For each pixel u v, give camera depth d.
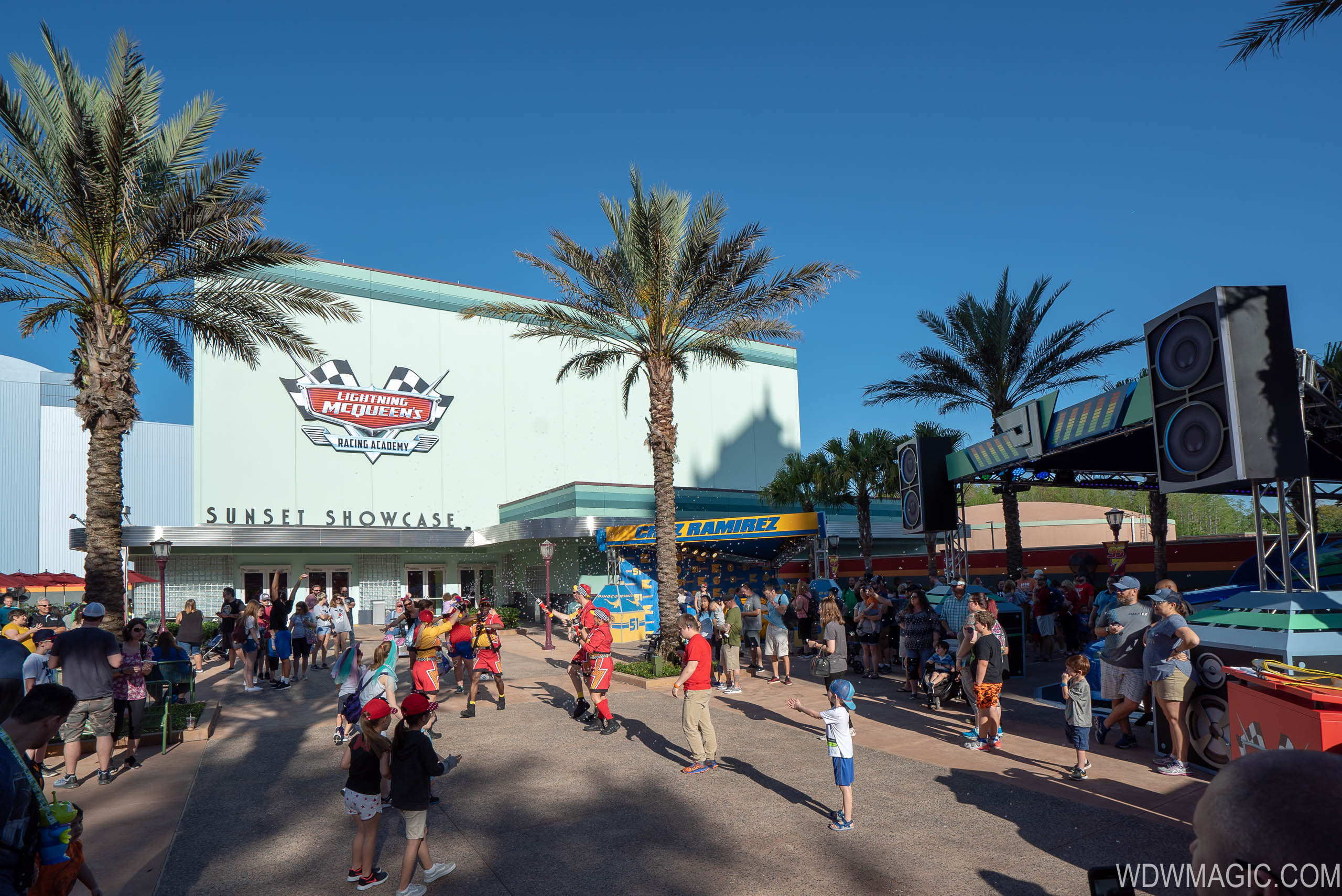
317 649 18.14
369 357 34.38
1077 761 7.67
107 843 6.56
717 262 16.00
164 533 27.45
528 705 12.48
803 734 10.06
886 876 5.57
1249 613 7.94
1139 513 39.06
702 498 33.03
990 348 23.09
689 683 8.38
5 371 36.81
